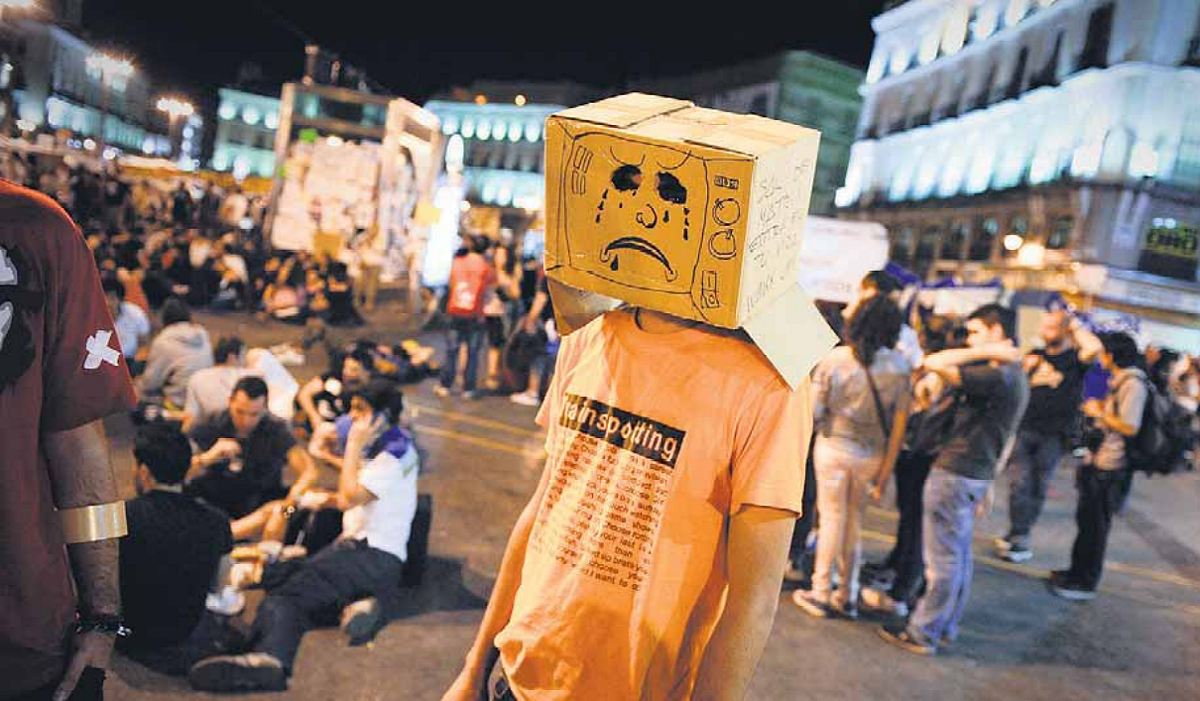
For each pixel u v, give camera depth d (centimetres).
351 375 632
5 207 144
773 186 126
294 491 487
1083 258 2964
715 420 141
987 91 3959
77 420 153
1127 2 3048
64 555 155
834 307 644
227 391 532
